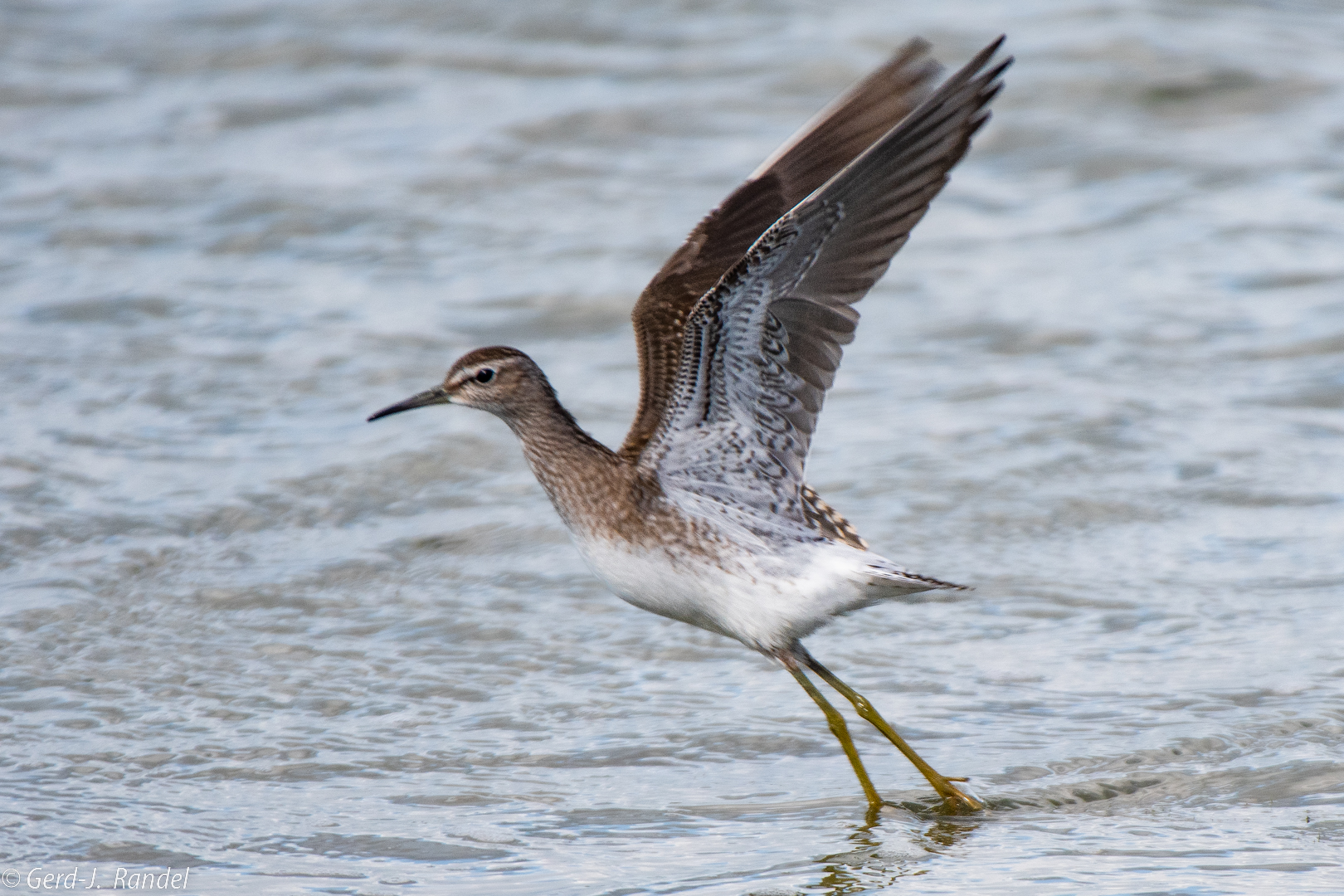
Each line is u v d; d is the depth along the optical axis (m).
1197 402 15.02
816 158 10.25
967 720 10.30
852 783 9.66
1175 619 11.48
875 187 8.61
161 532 12.90
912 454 14.19
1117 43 22.38
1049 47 22.36
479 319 16.88
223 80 22.69
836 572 9.25
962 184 20.00
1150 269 17.84
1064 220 19.11
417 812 9.27
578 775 9.75
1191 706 10.26
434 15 24.23
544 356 16.22
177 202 19.45
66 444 14.26
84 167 20.31
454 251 18.36
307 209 19.22
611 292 17.38
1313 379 15.41
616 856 8.72
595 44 23.42
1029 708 10.42
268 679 10.88
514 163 20.33
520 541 13.02
